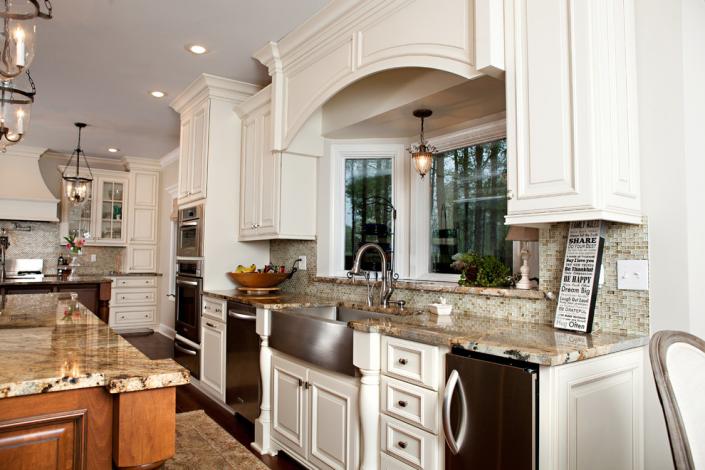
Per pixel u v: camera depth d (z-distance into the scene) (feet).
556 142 5.61
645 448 5.79
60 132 18.48
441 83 8.42
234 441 8.93
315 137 11.89
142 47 11.12
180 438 9.12
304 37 10.02
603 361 5.24
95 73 12.67
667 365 3.50
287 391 8.73
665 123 5.77
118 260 24.36
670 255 5.66
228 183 13.60
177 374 3.53
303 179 12.02
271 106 11.38
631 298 5.98
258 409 9.73
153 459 3.46
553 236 6.86
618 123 5.65
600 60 5.45
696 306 5.56
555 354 4.61
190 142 14.47
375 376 6.59
